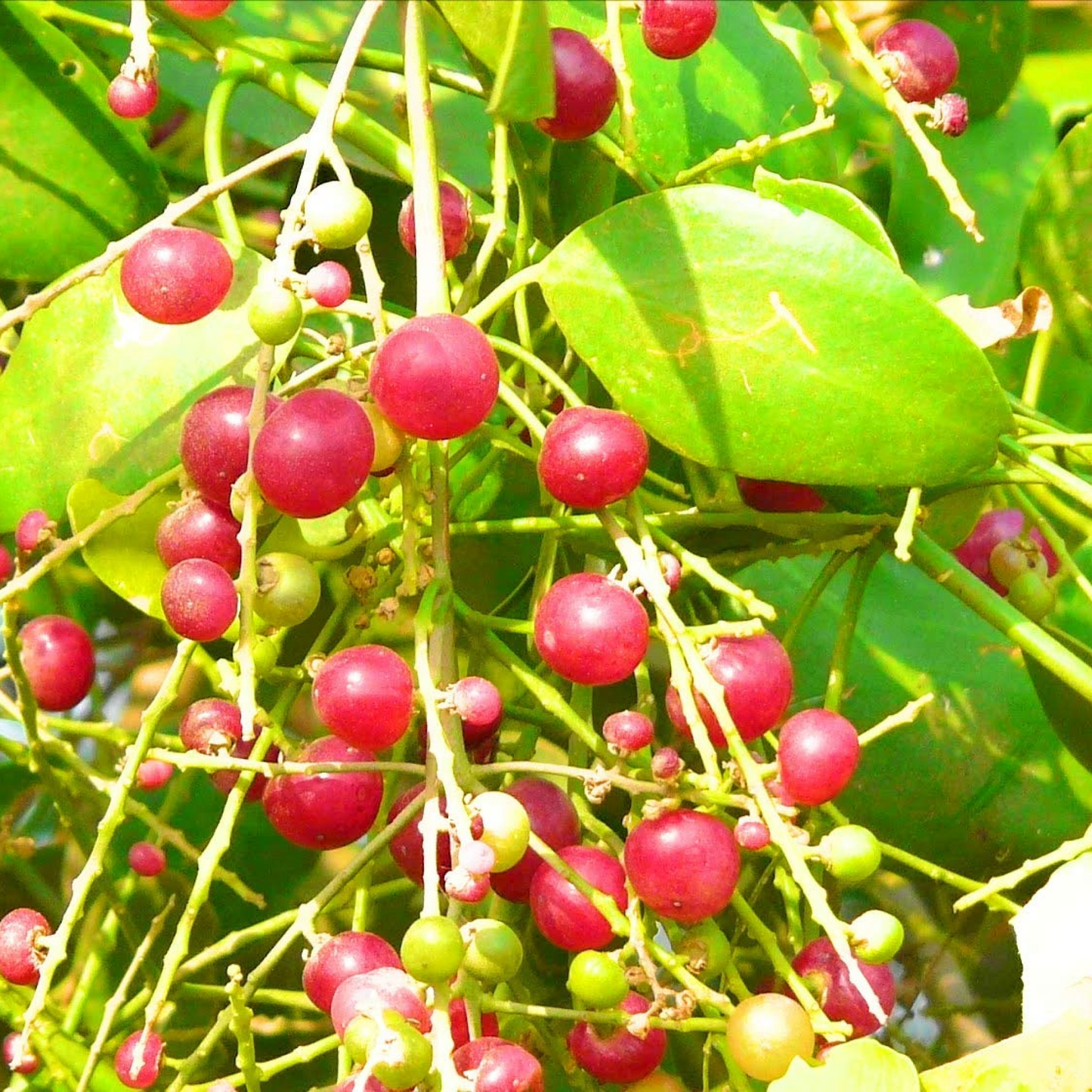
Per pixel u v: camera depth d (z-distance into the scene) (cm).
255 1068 31
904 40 32
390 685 30
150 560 33
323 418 30
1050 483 32
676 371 31
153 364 33
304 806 31
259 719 30
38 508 33
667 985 34
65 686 35
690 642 30
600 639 30
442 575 31
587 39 32
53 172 35
